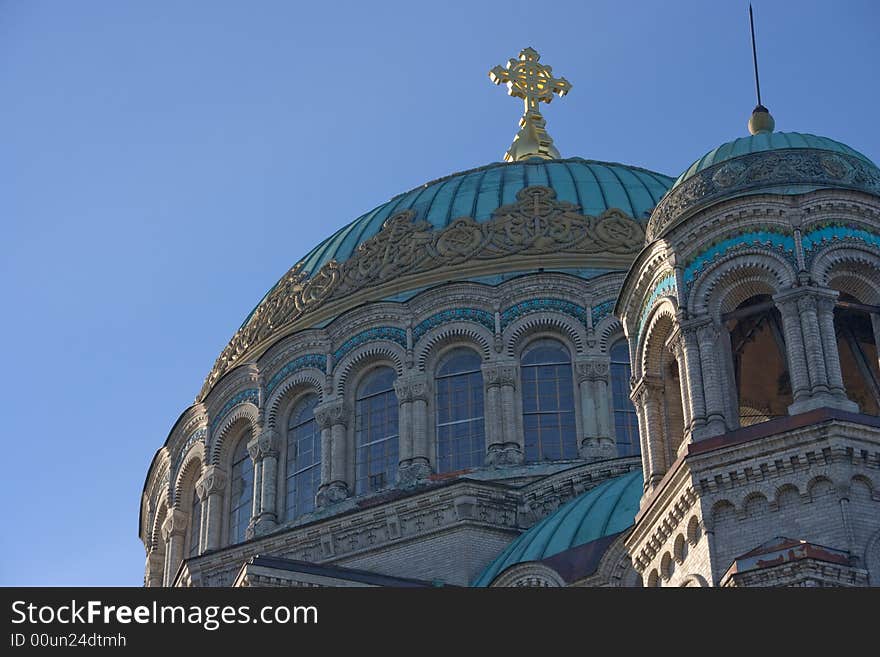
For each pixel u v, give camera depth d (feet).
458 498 387.55
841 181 321.52
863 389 343.87
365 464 425.28
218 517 448.24
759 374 353.72
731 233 318.24
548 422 419.13
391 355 431.02
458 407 424.05
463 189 468.75
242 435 455.22
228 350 475.31
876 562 279.90
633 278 334.24
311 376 440.86
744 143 333.01
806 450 288.30
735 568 277.03
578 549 333.83
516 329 426.51
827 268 313.12
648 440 324.19
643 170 486.38
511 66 543.39
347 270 454.40
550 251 438.81
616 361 426.10
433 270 440.86
